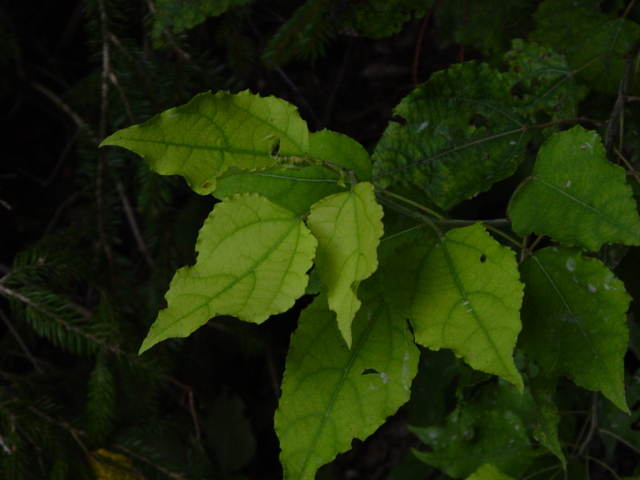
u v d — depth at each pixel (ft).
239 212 1.77
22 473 3.24
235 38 3.41
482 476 2.30
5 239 4.30
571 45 2.49
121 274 3.67
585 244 1.97
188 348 4.33
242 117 1.80
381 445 5.08
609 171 1.95
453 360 3.67
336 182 1.95
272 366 4.29
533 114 2.45
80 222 4.28
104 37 3.32
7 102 4.14
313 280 2.07
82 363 4.46
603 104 2.60
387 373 1.86
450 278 1.81
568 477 2.48
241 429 4.47
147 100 3.34
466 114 2.27
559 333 1.98
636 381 2.53
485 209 3.47
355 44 4.38
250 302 1.74
